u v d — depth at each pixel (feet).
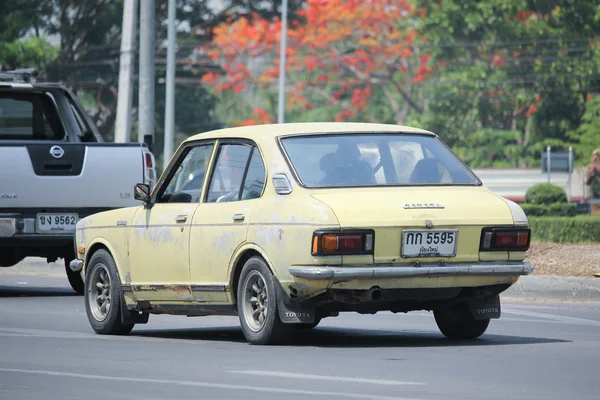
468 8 486.38
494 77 483.92
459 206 79.36
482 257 79.56
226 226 82.43
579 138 485.97
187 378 64.08
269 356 74.28
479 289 80.64
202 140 88.17
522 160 488.44
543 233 249.34
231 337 88.33
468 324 84.79
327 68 513.86
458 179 83.10
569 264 138.92
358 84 523.29
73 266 97.35
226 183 84.79
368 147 82.53
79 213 126.82
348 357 73.51
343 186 79.36
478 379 63.41
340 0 499.51
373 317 103.76
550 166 417.28
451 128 485.56
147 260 89.45
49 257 134.21
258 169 82.28
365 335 88.74
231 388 59.98
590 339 85.25
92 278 94.38
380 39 503.61
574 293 120.67
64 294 133.59
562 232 247.91
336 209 76.38
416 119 488.85
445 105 485.15
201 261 84.58
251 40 476.95
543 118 491.72
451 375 64.95
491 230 79.56
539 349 78.18
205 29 469.16
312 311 78.59
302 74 541.75
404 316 104.73
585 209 423.23
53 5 447.42
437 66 494.59
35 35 451.12
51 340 85.87
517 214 81.10
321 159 80.94
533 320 100.37
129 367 69.26
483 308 82.89
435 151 84.28
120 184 127.85
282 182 79.36
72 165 126.31
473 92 484.74
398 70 517.14
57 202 125.59
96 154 127.34
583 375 65.05
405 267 76.84
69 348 80.07
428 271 77.15
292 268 76.59
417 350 77.51
